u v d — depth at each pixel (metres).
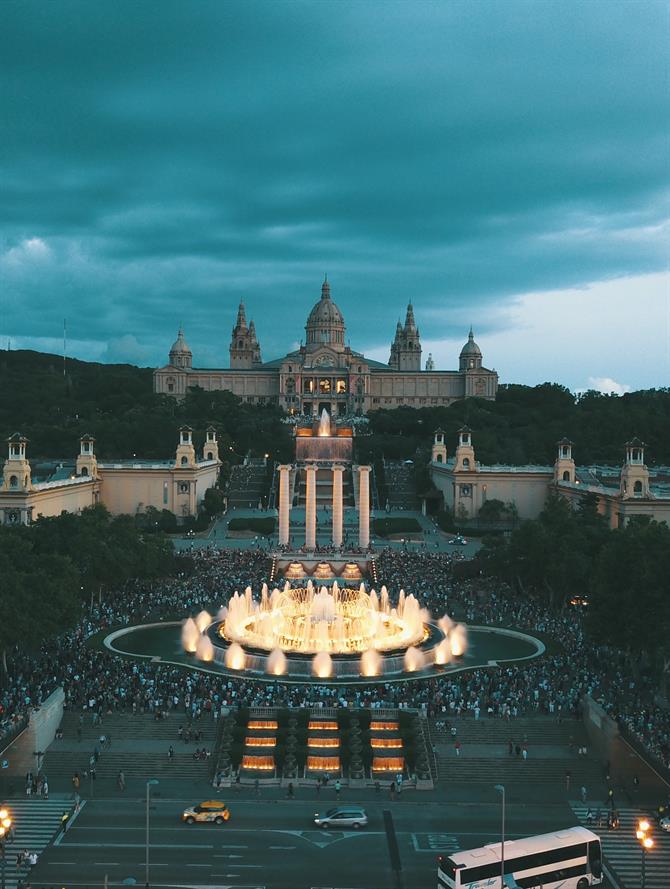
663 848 75.94
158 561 161.75
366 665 118.12
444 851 75.25
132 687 110.00
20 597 109.62
